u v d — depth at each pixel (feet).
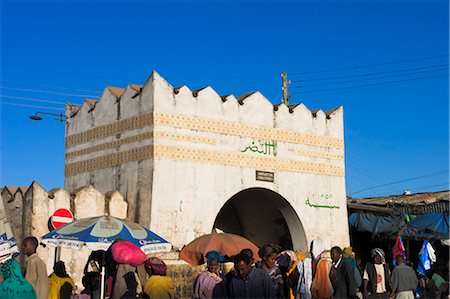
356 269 45.24
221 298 30.07
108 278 41.47
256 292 29.37
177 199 62.18
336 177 75.92
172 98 63.46
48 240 38.88
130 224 40.75
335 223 74.69
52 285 39.22
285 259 39.68
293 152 72.33
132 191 63.16
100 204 61.26
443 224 74.84
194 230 62.80
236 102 68.33
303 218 71.77
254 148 68.95
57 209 58.49
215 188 65.10
